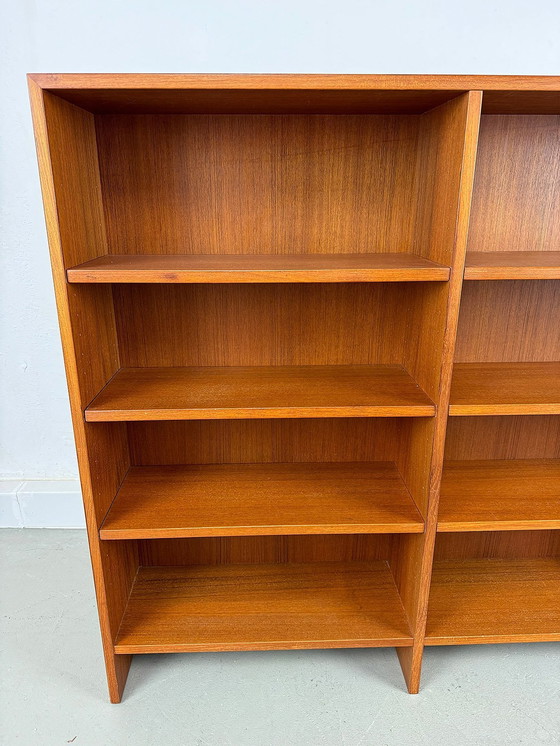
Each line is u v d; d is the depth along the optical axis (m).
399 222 1.47
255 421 1.65
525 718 1.44
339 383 1.45
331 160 1.41
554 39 1.67
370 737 1.38
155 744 1.37
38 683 1.53
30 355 2.03
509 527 1.41
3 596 1.86
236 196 1.43
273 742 1.37
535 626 1.55
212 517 1.41
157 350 1.56
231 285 1.50
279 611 1.60
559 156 1.44
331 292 1.52
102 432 1.38
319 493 1.54
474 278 1.18
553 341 1.61
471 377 1.48
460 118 1.11
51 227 1.11
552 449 1.73
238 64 1.69
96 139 1.37
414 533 1.48
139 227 1.44
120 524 1.37
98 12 1.65
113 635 1.45
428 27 1.66
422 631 1.47
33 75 1.03
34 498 2.20
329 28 1.66
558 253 1.48
